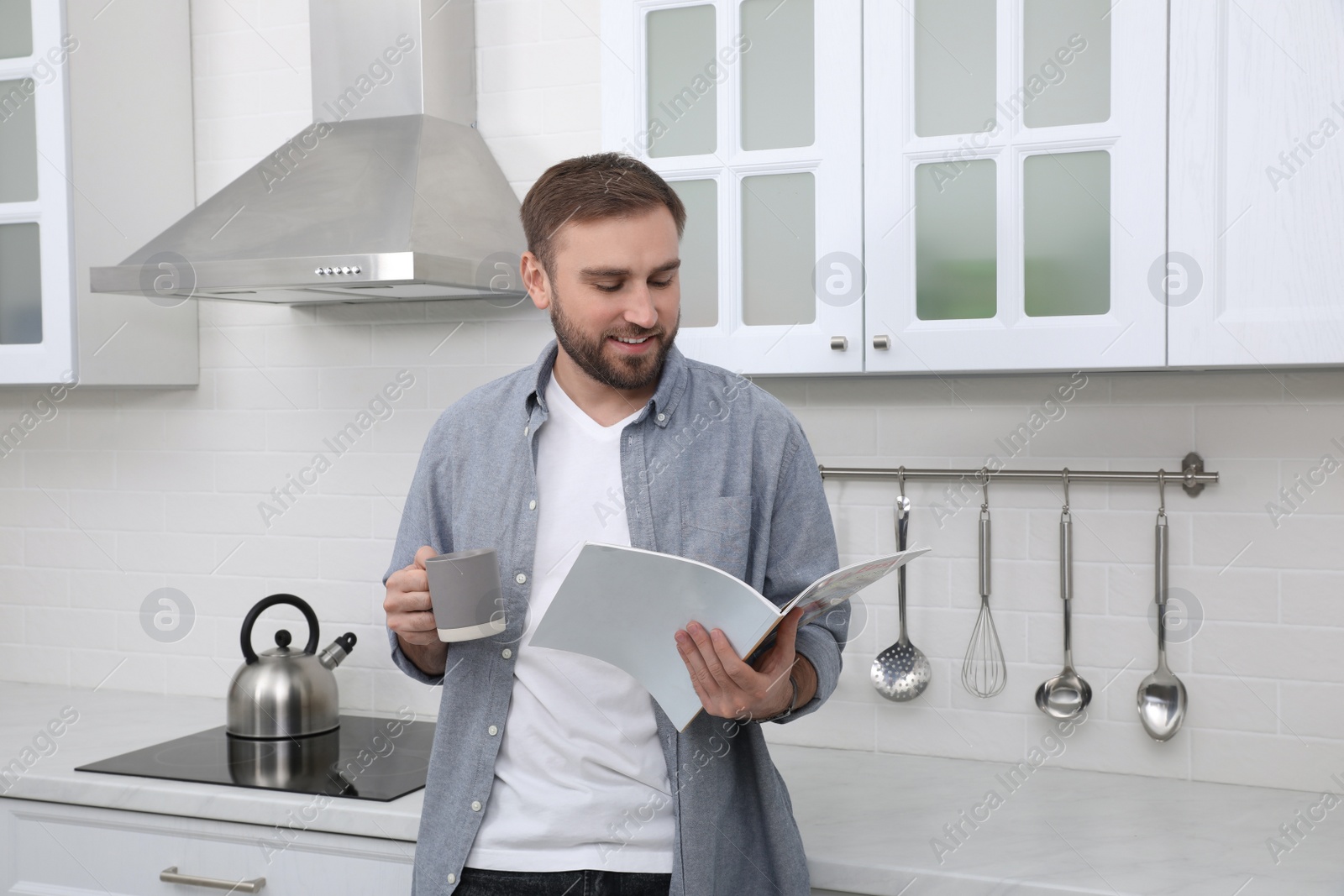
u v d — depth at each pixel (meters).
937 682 2.04
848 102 1.74
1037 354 1.65
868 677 2.07
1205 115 1.56
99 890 1.90
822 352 1.76
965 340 1.69
